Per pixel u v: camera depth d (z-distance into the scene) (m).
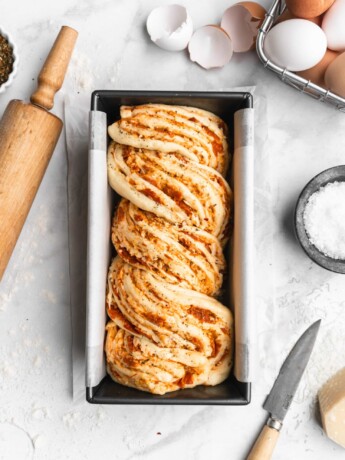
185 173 0.49
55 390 0.57
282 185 0.58
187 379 0.50
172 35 0.55
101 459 0.57
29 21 0.58
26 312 0.57
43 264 0.58
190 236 0.49
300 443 0.57
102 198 0.49
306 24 0.51
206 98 0.51
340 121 0.58
